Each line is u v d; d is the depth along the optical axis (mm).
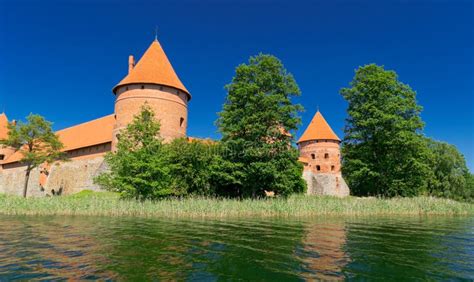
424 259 8930
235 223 16328
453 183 55719
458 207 24812
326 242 11266
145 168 25797
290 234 12906
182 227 14727
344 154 34906
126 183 25266
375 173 31469
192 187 29906
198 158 29719
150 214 20625
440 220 19016
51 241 11102
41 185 51531
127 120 38250
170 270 7645
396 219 19297
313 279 7098
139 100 38281
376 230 14414
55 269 7621
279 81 31297
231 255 9180
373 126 32188
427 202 25594
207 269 7754
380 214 22656
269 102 29125
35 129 41625
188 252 9523
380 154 32656
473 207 25562
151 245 10500
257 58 31484
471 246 10812
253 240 11500
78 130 53281
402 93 33031
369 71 34125
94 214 20688
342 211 22484
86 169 44812
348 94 34531
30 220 17297
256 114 29281
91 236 12148
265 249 10016
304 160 58188
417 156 33094
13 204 21812
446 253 9703
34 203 21984
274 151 30156
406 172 32406
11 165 59000
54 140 42656
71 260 8469
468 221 18500
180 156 29547
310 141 60156
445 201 26844
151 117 29141
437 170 55719
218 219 18156
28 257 8750
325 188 57250
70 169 47406
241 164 29406
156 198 25547
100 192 36156
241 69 31062
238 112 30203
